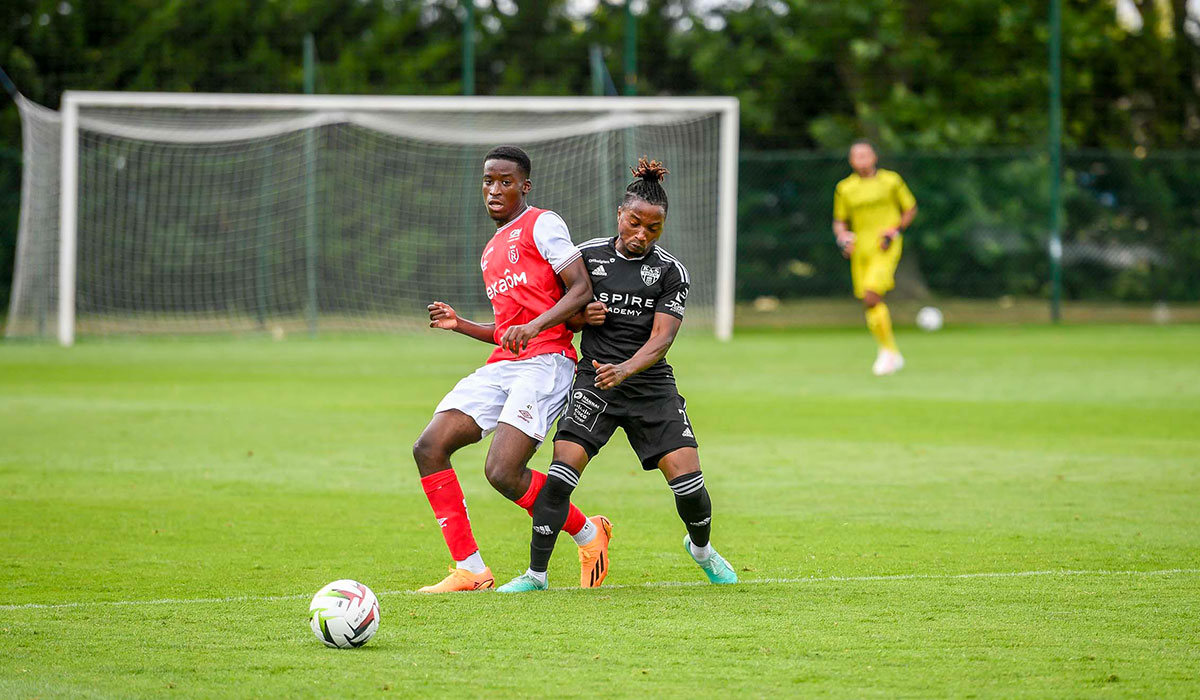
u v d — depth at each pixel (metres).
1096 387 39.25
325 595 12.02
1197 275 74.19
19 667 11.41
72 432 29.56
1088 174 73.75
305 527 19.34
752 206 76.75
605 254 15.52
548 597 14.36
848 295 76.25
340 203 66.31
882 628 12.79
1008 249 74.62
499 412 15.87
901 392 38.25
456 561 15.41
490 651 11.97
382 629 12.80
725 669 11.36
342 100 58.81
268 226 65.75
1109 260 74.38
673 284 15.37
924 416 32.75
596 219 65.12
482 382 15.95
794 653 11.87
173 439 28.61
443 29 80.44
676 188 67.06
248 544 18.05
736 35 81.81
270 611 13.56
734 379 42.28
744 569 16.50
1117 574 15.53
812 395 37.53
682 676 11.16
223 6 74.56
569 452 15.25
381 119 63.41
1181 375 42.78
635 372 14.83
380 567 16.69
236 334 64.38
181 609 13.66
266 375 43.78
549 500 15.03
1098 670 11.30
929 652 11.89
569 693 10.69
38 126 58.50
